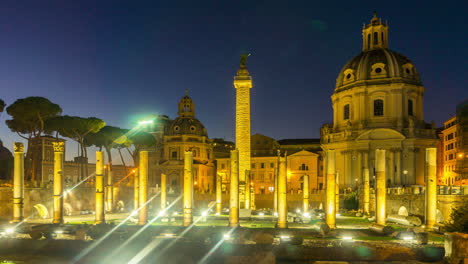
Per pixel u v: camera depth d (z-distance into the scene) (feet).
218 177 228.43
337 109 335.88
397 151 302.45
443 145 350.23
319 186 387.14
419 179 303.48
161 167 442.09
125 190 294.66
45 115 242.58
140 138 358.43
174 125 454.40
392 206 187.73
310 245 99.19
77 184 223.71
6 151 401.70
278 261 90.84
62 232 115.85
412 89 314.35
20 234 116.16
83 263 94.32
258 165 421.59
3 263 92.17
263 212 226.79
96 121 271.49
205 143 456.45
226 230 117.80
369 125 313.73
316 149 409.49
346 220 178.19
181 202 323.98
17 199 144.77
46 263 92.38
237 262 86.63
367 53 329.52
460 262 81.82
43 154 357.61
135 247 95.86
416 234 102.94
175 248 92.63
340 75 337.11
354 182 308.81
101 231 112.06
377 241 101.14
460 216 123.85
